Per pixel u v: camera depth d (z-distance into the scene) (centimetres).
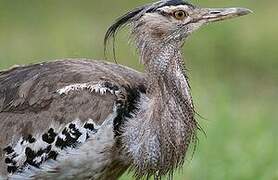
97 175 1161
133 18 1184
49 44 2617
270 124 1758
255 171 1468
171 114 1155
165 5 1180
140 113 1147
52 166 1154
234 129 1653
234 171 1470
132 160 1154
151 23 1177
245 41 2595
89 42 2595
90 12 3036
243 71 2431
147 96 1158
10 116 1177
